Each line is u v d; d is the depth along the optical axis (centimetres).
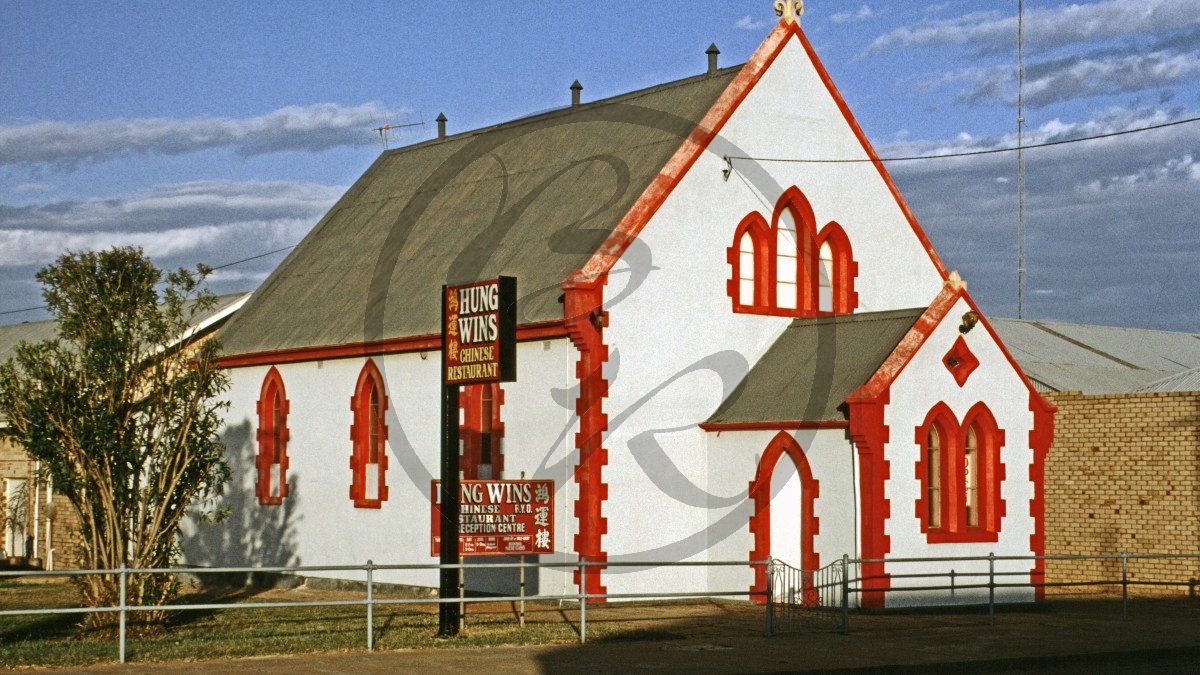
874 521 2734
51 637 2295
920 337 2842
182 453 2409
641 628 2419
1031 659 2123
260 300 4062
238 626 2436
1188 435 3281
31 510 4288
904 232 3447
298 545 3634
